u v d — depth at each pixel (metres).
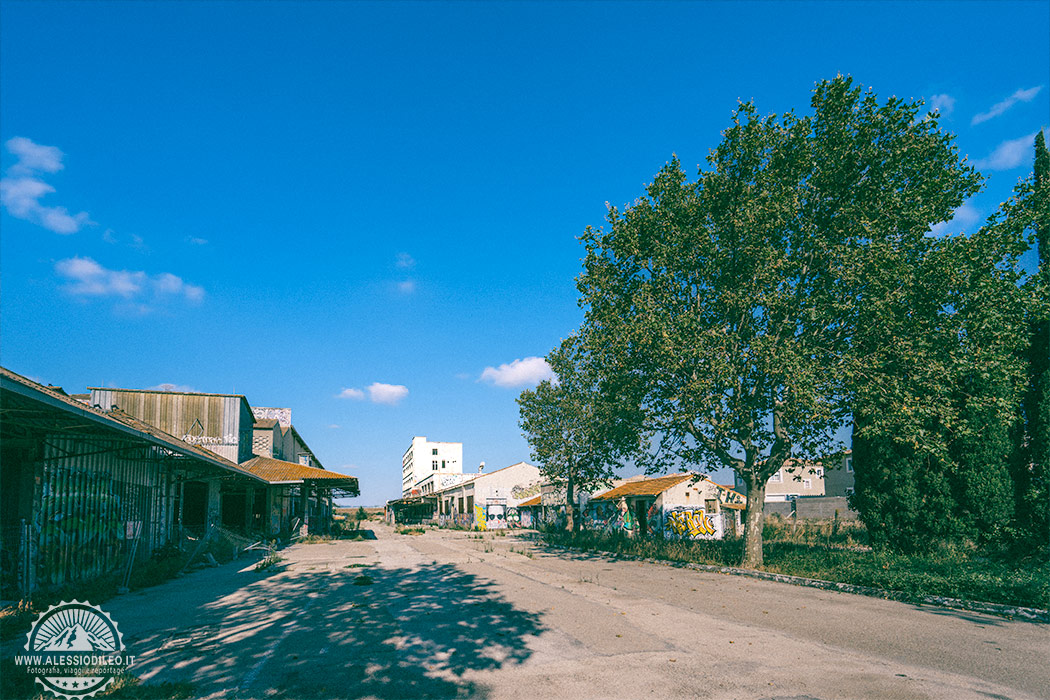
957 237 13.89
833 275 14.98
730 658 7.22
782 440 16.44
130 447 13.64
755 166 16.48
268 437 46.19
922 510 15.08
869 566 13.62
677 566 18.66
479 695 5.90
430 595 12.42
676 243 16.72
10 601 10.05
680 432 17.75
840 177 15.54
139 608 10.80
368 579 14.81
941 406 13.72
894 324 13.76
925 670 6.70
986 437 14.51
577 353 19.59
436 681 6.34
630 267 18.41
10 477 11.76
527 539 36.78
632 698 5.79
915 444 13.63
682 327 15.52
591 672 6.65
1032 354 14.79
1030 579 10.66
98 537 14.45
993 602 10.30
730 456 17.14
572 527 34.03
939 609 10.55
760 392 16.33
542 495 50.19
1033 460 14.43
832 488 38.81
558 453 33.66
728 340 15.27
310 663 7.01
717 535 29.86
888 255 13.45
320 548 28.16
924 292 13.90
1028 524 14.20
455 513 62.38
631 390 17.80
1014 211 13.54
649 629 8.91
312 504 49.41
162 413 34.94
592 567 18.53
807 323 15.45
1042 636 8.35
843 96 15.41
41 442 11.96
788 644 7.93
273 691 6.01
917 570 12.97
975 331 13.38
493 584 14.27
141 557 17.27
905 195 14.51
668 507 30.38
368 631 8.78
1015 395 14.06
